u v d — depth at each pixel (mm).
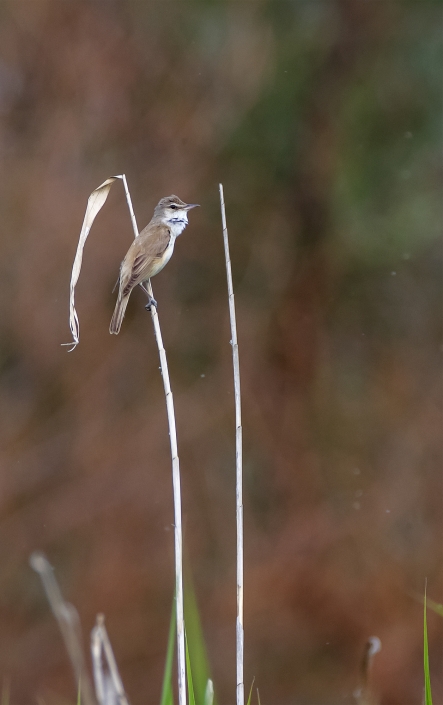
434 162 18625
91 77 16984
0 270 16344
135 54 17422
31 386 16500
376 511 16469
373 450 17344
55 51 16891
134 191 16969
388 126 18750
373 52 18781
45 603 15648
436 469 16938
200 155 17859
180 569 4871
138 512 16156
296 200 18734
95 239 16297
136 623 15297
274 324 18078
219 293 17875
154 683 14922
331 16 18766
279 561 15844
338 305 18641
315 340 18125
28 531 15969
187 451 16719
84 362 16453
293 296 18328
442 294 18594
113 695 5184
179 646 4801
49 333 16312
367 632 14922
